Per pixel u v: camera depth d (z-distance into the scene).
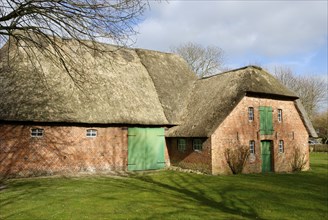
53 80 18.52
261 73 21.61
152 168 20.69
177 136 19.91
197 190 13.23
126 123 19.20
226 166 18.50
